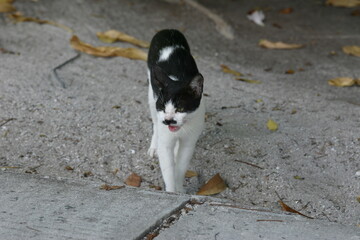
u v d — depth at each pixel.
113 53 7.76
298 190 4.89
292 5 11.09
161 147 4.75
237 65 8.13
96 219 3.73
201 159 5.40
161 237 3.60
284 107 6.63
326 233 3.73
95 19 8.92
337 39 9.49
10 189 4.12
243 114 6.35
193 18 9.64
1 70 6.95
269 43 8.91
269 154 5.44
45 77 6.91
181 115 4.43
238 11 10.48
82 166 5.12
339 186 4.98
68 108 6.15
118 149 5.46
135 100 6.52
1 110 5.94
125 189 4.29
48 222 3.67
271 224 3.83
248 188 4.95
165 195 4.18
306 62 8.46
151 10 9.66
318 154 5.46
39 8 9.01
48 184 4.27
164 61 5.01
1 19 8.51
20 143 5.38
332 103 6.82
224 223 3.81
